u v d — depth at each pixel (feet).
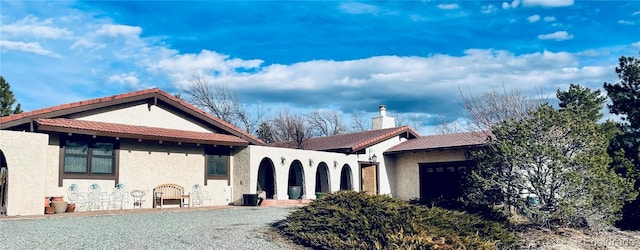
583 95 64.90
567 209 44.45
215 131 73.31
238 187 72.13
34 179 50.57
